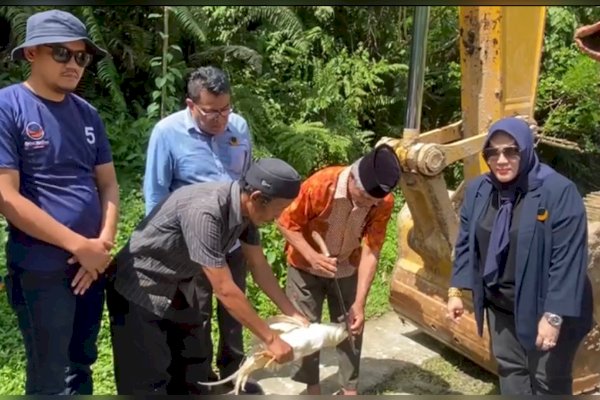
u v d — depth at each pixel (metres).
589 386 3.44
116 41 5.98
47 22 2.39
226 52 6.20
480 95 3.57
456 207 3.85
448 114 7.79
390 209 3.12
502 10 3.46
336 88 6.60
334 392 3.65
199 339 2.86
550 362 2.73
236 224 2.48
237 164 3.11
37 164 2.43
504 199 2.69
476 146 3.46
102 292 2.73
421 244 3.79
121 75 6.20
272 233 4.80
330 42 6.94
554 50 7.55
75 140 2.51
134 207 4.85
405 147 3.43
